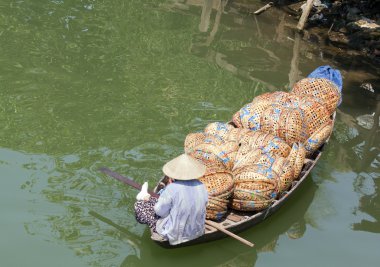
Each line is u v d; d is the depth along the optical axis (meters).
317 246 6.93
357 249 6.92
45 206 6.88
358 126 10.19
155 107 9.67
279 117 7.83
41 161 7.77
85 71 10.77
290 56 12.91
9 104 9.23
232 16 15.15
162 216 6.01
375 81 12.04
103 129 8.77
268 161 7.02
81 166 7.73
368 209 7.75
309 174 8.30
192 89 10.61
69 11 14.01
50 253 6.17
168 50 12.45
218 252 6.62
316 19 15.06
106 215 6.84
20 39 11.90
